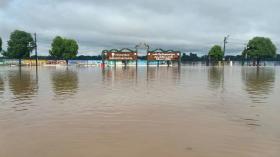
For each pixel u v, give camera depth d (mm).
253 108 12930
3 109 12828
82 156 7090
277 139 8406
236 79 29969
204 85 23344
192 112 12086
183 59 114812
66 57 97312
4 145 7914
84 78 31500
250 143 8062
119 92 18672
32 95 17266
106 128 9578
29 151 7441
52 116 11383
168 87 21781
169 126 9812
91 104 14031
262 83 25188
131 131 9219
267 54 91438
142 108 12977
